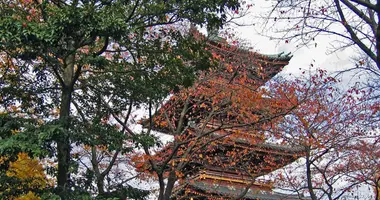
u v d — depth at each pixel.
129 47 13.56
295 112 20.14
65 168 12.37
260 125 20.00
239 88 19.00
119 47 15.45
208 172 23.56
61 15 10.16
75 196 11.53
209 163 23.06
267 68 23.67
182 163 18.69
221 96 19.33
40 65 13.55
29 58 11.58
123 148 13.23
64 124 11.73
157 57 13.74
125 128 17.03
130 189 14.41
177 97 20.33
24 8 12.59
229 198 22.58
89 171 13.45
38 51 11.20
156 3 13.06
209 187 23.02
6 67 14.44
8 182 12.74
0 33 10.01
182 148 20.25
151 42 13.80
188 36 14.62
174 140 19.34
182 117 20.06
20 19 10.76
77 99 15.25
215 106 19.61
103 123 13.95
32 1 12.56
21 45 10.83
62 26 10.20
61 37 10.87
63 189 11.66
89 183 12.95
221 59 20.47
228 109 19.33
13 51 11.77
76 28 10.41
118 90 14.73
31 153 10.35
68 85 13.23
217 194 22.95
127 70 13.99
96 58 12.16
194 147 20.56
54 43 10.48
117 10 11.89
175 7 12.97
